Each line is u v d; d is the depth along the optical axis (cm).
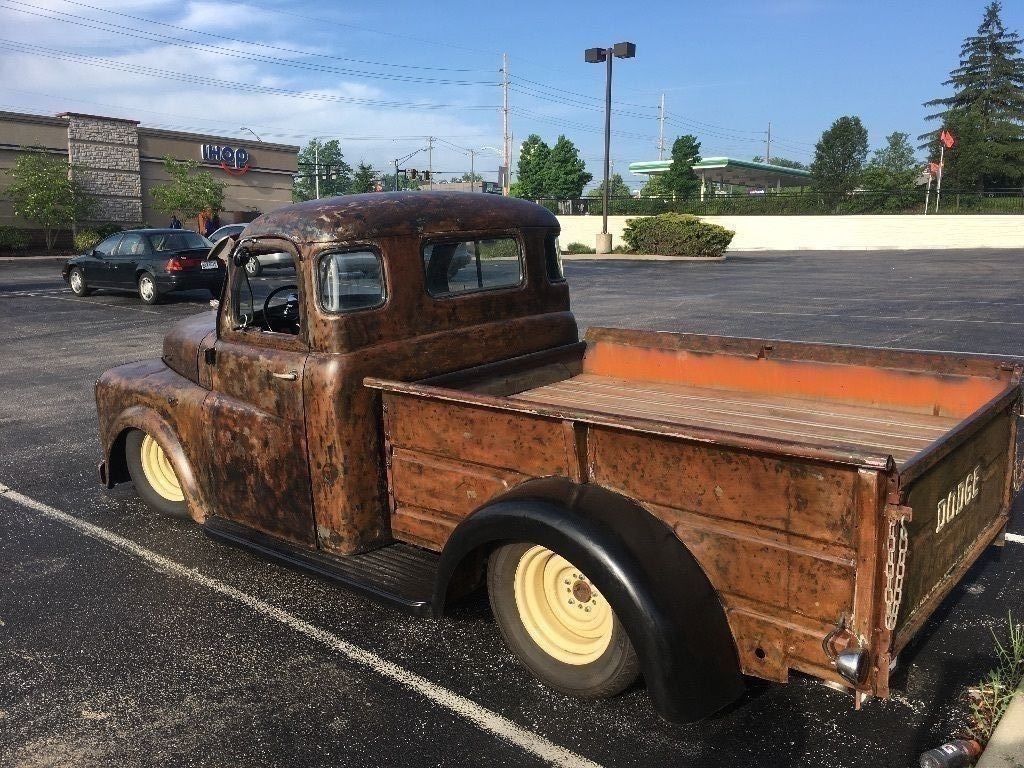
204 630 401
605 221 3275
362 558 389
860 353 436
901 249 3666
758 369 473
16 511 570
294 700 341
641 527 285
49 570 473
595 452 302
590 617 321
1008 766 279
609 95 3105
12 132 3103
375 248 395
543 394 476
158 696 346
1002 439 364
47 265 2780
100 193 3359
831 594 251
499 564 335
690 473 277
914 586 275
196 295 1883
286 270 401
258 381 411
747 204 4131
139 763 304
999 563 454
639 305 1650
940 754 283
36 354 1184
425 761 301
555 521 291
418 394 354
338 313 382
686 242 3116
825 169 5428
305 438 392
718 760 296
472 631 394
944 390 411
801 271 2477
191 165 3516
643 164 5481
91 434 770
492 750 305
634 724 317
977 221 3594
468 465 348
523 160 5978
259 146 3972
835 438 376
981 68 6219
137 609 424
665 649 271
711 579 280
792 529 256
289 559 399
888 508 238
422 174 6912
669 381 505
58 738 319
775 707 326
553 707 330
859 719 318
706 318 1432
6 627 408
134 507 575
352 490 384
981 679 342
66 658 378
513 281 474
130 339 1291
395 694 343
